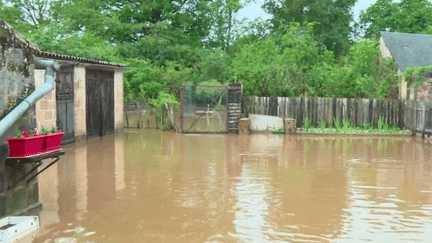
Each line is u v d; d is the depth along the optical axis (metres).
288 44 24.09
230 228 5.84
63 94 14.20
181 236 5.52
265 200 7.34
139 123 21.48
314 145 14.85
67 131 14.56
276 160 11.51
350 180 9.02
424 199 7.48
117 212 6.58
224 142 15.62
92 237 5.47
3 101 5.96
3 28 5.92
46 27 22.12
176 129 19.61
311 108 20.17
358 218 6.35
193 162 11.12
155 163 10.94
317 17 41.78
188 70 26.66
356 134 18.62
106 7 34.59
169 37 32.84
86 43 25.95
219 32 39.75
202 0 36.12
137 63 25.61
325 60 25.16
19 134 5.92
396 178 9.24
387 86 22.70
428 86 19.08
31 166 6.60
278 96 21.83
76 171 9.85
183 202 7.18
